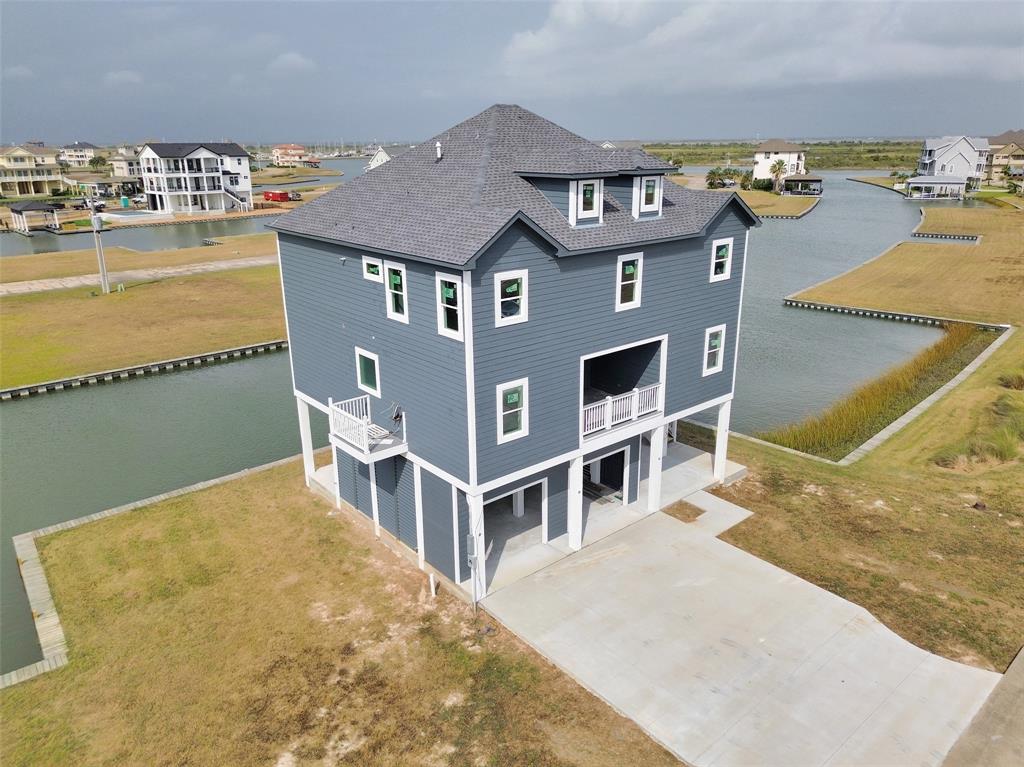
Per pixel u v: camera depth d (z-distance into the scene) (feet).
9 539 72.33
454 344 50.49
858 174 646.74
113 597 57.52
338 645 51.21
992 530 64.95
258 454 92.73
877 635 50.67
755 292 184.75
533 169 57.16
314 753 41.86
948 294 169.68
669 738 41.83
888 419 95.14
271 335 146.00
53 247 270.05
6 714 45.34
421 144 75.36
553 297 53.93
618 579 58.03
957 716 43.16
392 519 64.44
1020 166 485.56
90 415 107.34
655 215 62.90
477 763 40.91
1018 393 96.99
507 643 51.11
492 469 53.83
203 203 368.48
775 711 43.78
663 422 67.56
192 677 48.32
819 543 63.36
